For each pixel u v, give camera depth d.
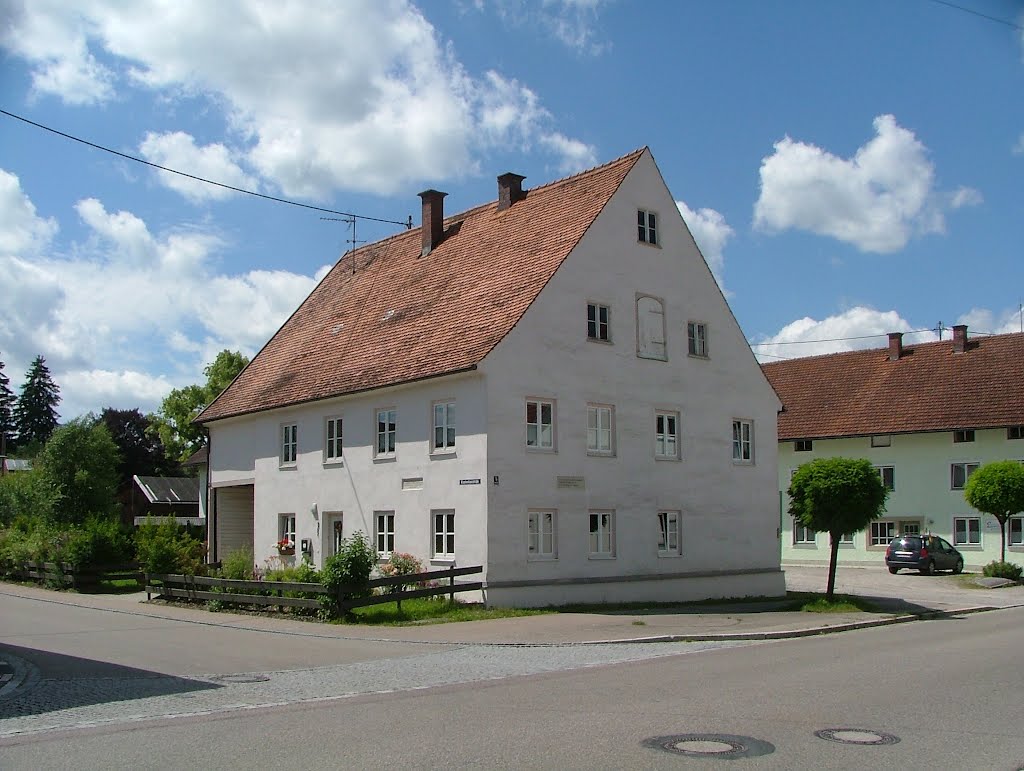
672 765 8.17
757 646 17.89
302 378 31.73
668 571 27.75
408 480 26.11
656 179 29.08
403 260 33.47
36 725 10.30
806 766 8.18
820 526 26.41
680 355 29.00
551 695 11.86
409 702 11.42
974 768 8.17
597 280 26.83
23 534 36.34
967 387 46.34
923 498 45.97
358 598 21.67
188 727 10.02
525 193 30.75
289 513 30.98
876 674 13.61
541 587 24.33
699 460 29.16
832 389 51.41
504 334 24.39
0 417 96.69
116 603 26.33
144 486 73.56
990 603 28.33
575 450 25.69
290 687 12.80
